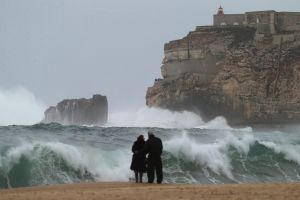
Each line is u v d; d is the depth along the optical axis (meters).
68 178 69.31
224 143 87.94
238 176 81.56
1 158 68.31
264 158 89.31
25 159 69.44
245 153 88.62
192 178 76.69
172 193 44.22
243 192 44.22
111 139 102.12
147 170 59.66
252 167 85.88
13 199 41.97
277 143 94.31
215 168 81.88
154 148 59.19
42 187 56.12
